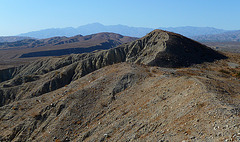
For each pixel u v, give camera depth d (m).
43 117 31.59
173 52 64.06
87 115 28.59
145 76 35.94
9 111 36.75
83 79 42.59
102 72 43.12
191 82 25.05
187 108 18.98
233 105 16.94
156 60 58.53
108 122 25.16
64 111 30.22
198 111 17.59
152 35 89.94
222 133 13.48
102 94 32.56
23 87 66.06
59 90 41.38
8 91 63.62
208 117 16.02
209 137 13.71
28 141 28.20
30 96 62.03
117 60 85.88
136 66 44.06
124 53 88.19
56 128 27.36
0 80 105.38
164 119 19.48
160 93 26.55
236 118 14.41
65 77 74.50
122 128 22.16
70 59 105.12
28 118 32.56
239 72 45.44
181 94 23.03
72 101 31.58
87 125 26.89
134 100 28.52
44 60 112.50
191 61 60.97
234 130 13.21
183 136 15.10
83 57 104.06
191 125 16.06
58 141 25.39
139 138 18.55
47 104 35.09
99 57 85.19
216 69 53.06
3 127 32.81
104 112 28.44
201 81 24.78
